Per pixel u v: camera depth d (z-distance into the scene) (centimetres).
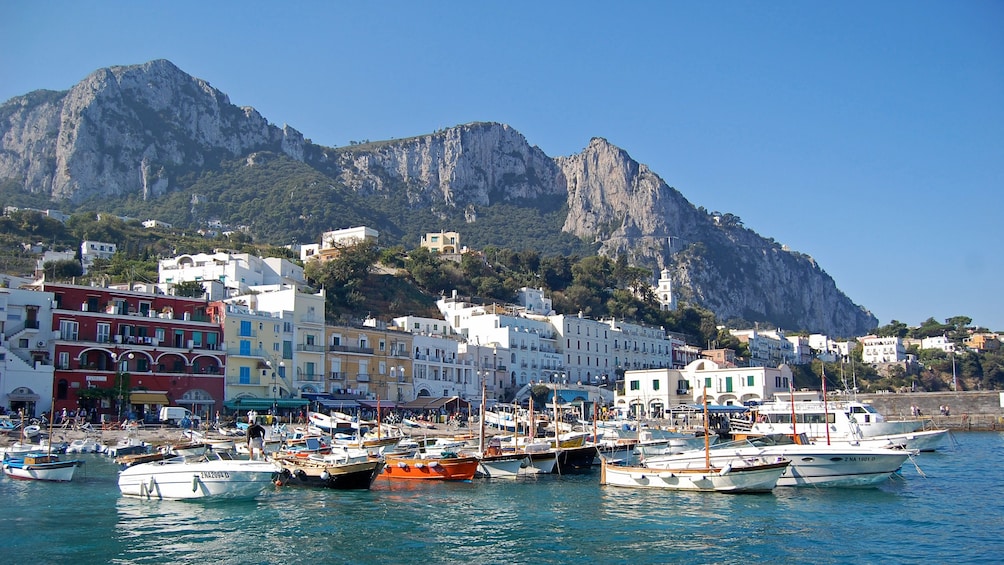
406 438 8862
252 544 4409
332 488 6188
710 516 5269
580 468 7694
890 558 4272
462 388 15125
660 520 5134
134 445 7738
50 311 9988
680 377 15500
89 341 10169
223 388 11188
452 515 5262
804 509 5534
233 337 11462
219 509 5319
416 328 15825
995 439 12162
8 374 9356
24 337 9744
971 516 5334
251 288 13862
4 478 6388
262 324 11838
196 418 10062
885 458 6462
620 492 6216
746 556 4284
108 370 10231
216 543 4419
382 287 18712
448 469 6806
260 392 11619
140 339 10588
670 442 8506
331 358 12712
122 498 5603
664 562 4156
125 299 10700
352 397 12788
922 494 6222
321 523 4956
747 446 6975
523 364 16938
